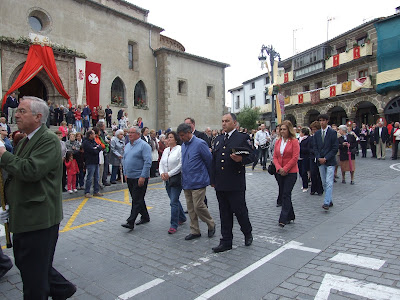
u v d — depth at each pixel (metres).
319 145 6.41
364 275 3.38
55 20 18.38
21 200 2.38
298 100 31.83
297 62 32.81
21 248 2.41
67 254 4.41
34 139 2.44
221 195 4.38
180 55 25.77
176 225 5.33
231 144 4.34
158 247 4.60
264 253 4.19
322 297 2.98
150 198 8.26
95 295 3.20
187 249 4.49
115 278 3.59
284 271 3.59
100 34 20.91
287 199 5.29
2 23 16.16
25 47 16.78
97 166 8.71
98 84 20.08
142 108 23.73
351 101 26.66
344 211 6.17
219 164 4.35
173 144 5.35
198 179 4.80
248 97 45.59
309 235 4.84
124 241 4.92
